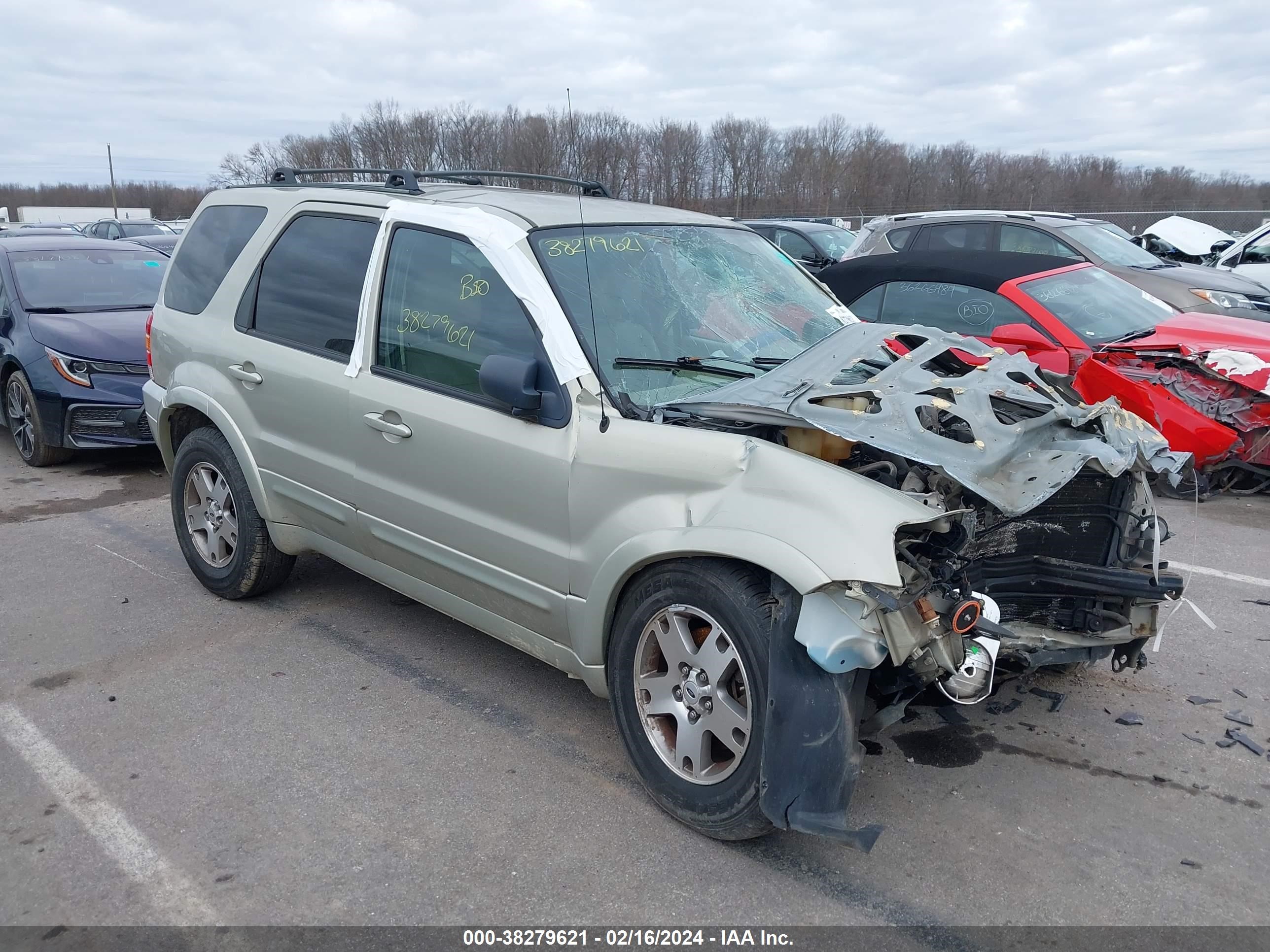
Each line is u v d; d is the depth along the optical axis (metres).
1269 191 32.22
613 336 3.43
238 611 4.93
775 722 2.73
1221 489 6.99
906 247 10.65
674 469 2.99
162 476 7.76
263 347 4.46
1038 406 3.28
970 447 2.93
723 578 2.88
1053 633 3.33
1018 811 3.24
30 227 24.50
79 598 5.10
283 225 4.56
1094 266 8.04
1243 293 9.80
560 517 3.30
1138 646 3.55
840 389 3.20
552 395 3.30
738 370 3.53
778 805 2.72
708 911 2.76
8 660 4.38
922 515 2.71
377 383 3.91
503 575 3.54
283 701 4.00
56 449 7.99
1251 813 3.23
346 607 4.99
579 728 3.79
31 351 7.65
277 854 3.02
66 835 3.12
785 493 2.77
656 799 3.20
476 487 3.55
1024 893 2.84
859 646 2.62
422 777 3.45
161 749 3.63
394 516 3.93
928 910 2.77
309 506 4.35
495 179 7.00
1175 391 6.58
